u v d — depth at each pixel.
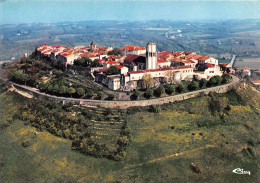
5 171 151.75
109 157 156.88
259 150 164.75
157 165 150.88
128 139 165.88
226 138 173.50
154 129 177.62
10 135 180.25
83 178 144.88
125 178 143.25
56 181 144.25
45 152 163.00
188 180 142.50
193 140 170.38
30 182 144.88
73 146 165.00
